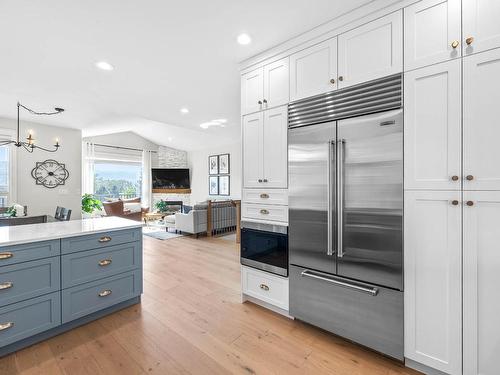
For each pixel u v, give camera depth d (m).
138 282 2.65
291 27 2.09
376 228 1.82
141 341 2.04
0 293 1.81
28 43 2.29
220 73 2.92
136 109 4.35
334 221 2.00
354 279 1.93
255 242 2.57
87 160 8.09
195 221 6.00
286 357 1.86
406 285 1.71
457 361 1.54
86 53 2.47
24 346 1.94
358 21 1.89
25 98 3.76
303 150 2.19
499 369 1.43
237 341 2.04
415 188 1.66
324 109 2.07
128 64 2.69
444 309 1.58
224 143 8.88
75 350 1.93
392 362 1.80
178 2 1.77
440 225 1.59
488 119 1.43
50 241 2.04
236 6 1.83
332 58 2.02
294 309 2.28
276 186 2.39
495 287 1.43
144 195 9.52
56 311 2.07
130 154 9.17
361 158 1.88
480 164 1.46
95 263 2.31
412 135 1.67
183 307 2.60
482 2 1.45
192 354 1.89
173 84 3.24
